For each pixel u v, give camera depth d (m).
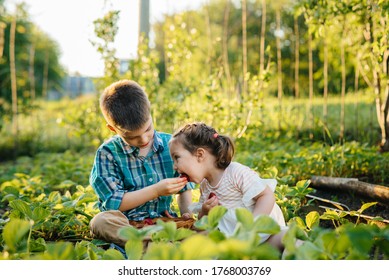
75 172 4.91
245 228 1.65
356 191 3.59
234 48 16.20
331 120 7.13
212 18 16.81
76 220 2.96
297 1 5.14
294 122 7.06
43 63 17.11
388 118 4.86
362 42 5.10
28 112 8.92
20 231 1.84
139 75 5.74
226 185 2.58
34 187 4.42
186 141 2.59
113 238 2.50
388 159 4.25
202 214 2.54
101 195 2.68
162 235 1.94
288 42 14.12
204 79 5.41
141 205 2.76
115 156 2.76
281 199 3.03
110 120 2.62
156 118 5.45
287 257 1.76
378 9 4.28
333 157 4.31
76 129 6.20
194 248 1.50
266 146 5.77
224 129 5.10
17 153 8.36
